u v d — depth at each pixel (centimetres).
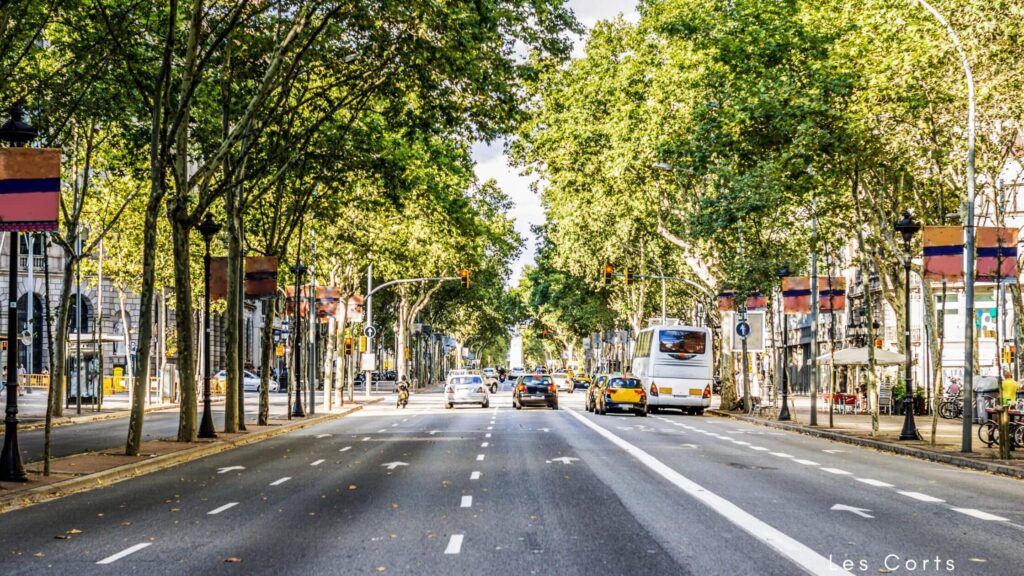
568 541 1016
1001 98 2642
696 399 4628
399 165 3062
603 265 6272
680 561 903
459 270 6309
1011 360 4359
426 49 2150
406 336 7638
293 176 3188
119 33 2388
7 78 2444
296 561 920
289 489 1516
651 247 6078
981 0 2509
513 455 2120
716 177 4016
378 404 5894
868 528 1103
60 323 3753
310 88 2773
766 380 5603
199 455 2239
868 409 4472
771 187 3288
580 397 7475
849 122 2605
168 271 4741
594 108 4631
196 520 1198
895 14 2608
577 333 9562
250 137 2528
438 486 1529
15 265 1565
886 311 6031
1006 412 2053
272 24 2511
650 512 1231
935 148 2800
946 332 5503
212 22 2314
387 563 905
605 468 1819
